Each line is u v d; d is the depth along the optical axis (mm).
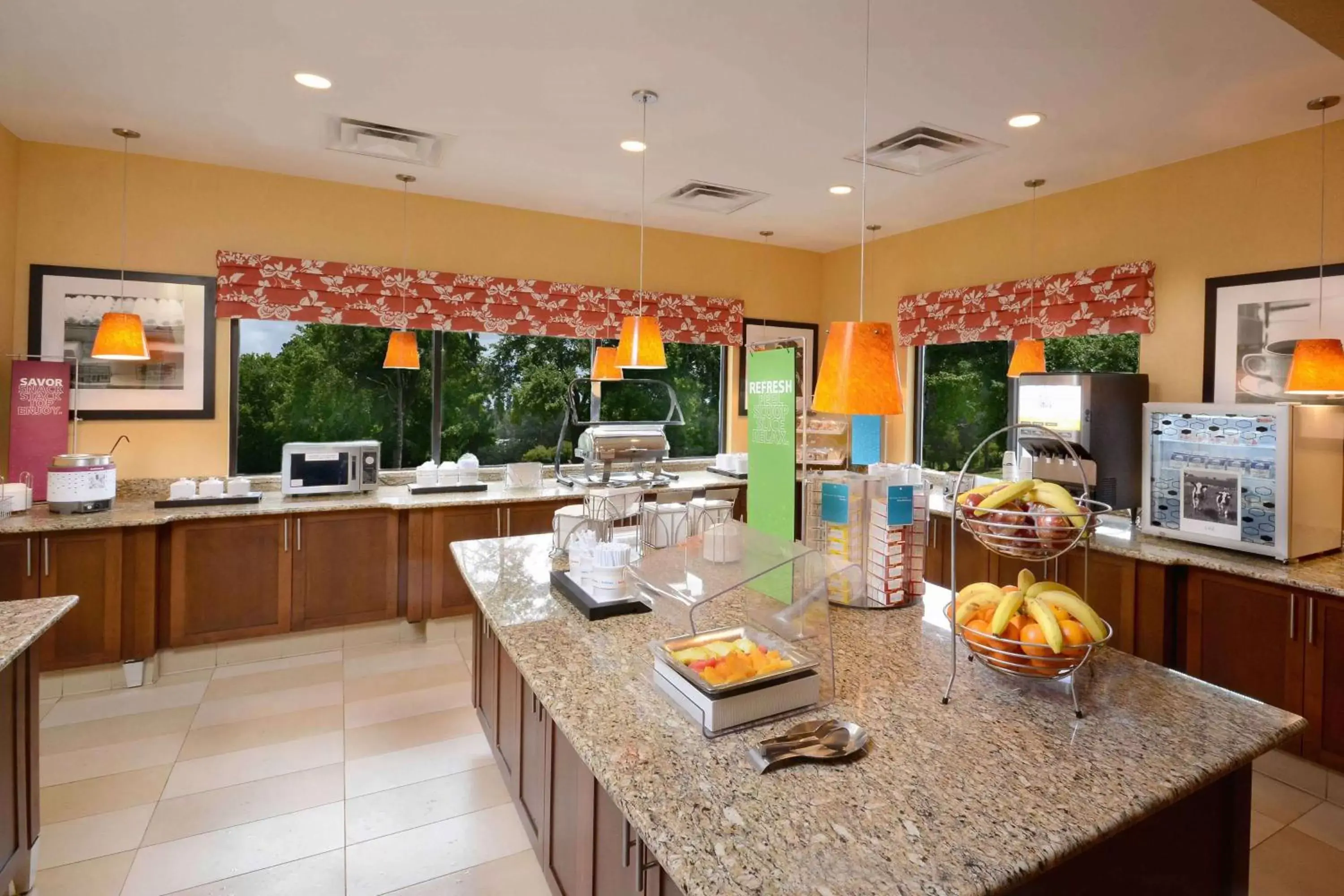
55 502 3291
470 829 2307
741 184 4168
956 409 5129
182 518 3432
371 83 2910
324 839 2244
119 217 3748
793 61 2664
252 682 3428
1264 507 2682
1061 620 1312
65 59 2730
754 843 964
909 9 2285
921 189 4195
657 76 2803
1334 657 2445
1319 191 3143
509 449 5062
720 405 5867
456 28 2467
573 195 4457
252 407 4258
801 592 1520
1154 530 3064
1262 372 3299
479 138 3498
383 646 3955
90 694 3258
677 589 1591
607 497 2582
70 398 3629
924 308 5020
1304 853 2244
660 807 1044
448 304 4523
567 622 1888
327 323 4207
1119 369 4137
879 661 1604
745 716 1294
